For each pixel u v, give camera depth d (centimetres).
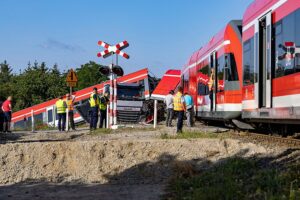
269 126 1839
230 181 950
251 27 1719
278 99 1411
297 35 1264
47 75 7469
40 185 1231
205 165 1285
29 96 7381
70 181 1285
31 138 2198
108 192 1074
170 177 1214
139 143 1373
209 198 852
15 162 1337
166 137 1673
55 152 1357
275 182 888
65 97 2925
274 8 1464
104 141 1378
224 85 2042
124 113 3095
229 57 2033
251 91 1686
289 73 1319
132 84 3316
